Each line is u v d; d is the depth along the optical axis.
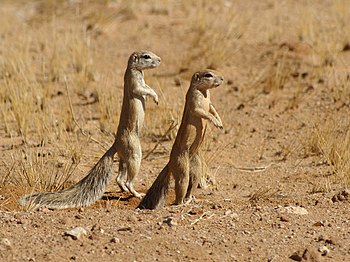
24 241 13.37
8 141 20.94
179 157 15.45
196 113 15.27
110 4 33.25
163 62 27.27
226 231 13.87
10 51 27.20
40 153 19.59
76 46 27.47
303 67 26.06
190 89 15.35
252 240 13.50
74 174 18.31
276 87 24.53
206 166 17.83
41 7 34.34
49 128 21.19
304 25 28.75
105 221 14.37
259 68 26.41
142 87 16.47
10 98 23.44
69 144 20.22
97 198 16.22
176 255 12.88
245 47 28.14
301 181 17.91
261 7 32.62
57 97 24.53
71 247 13.11
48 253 12.88
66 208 15.91
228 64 26.91
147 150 20.17
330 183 17.64
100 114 22.62
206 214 14.61
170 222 14.01
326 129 20.61
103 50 28.89
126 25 31.16
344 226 14.24
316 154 19.78
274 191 17.19
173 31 30.19
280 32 29.20
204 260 12.75
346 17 29.84
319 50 26.66
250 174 18.62
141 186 17.75
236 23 30.03
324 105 23.25
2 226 14.02
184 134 15.37
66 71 26.66
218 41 27.83
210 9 32.34
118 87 25.16
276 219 14.47
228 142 20.91
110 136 21.03
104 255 12.84
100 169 16.30
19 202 15.77
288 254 13.01
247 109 23.33
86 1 33.75
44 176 17.64
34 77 25.20
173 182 17.69
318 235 13.77
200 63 26.88
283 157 19.75
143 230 13.79
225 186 17.80
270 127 22.02
